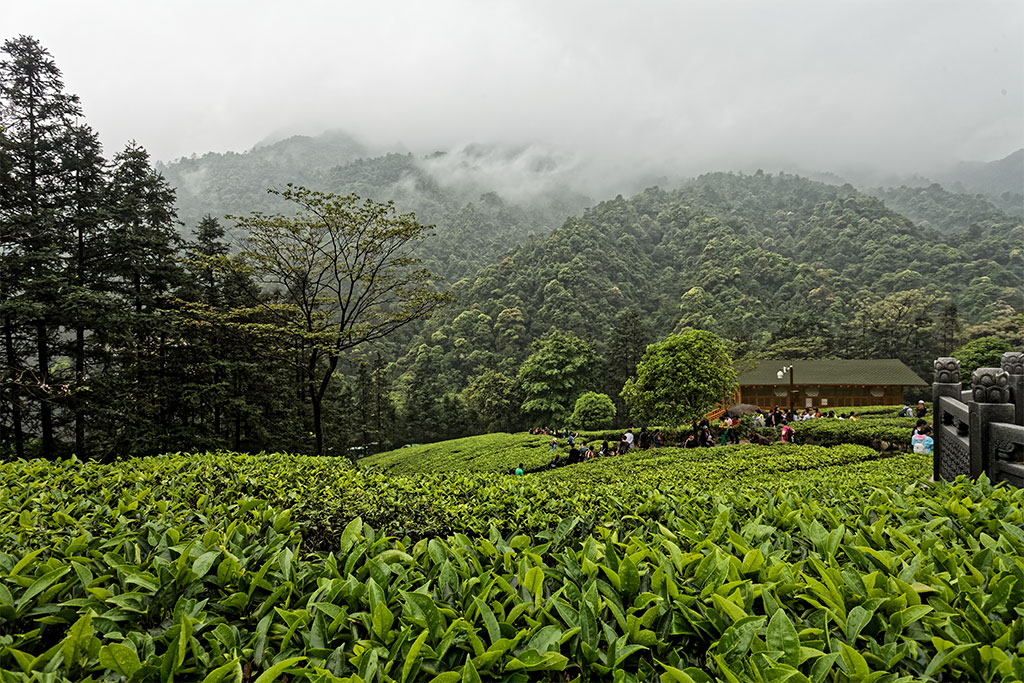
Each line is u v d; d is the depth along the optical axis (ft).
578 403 133.39
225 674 5.96
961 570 8.63
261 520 12.46
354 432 125.59
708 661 6.44
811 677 5.83
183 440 62.03
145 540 10.34
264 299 77.10
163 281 66.44
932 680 6.00
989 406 18.57
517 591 8.02
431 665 6.38
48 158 56.29
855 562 9.09
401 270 93.45
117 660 6.11
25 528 11.29
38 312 48.85
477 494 19.15
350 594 7.86
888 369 141.79
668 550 9.53
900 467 36.81
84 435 61.52
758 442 77.87
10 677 5.94
